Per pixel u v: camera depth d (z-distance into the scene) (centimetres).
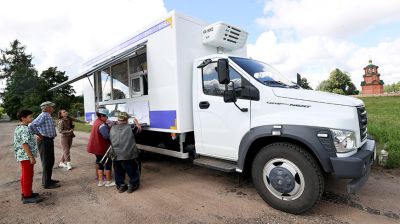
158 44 543
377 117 1321
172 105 516
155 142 617
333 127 346
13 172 723
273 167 387
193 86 511
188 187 511
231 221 364
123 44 672
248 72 439
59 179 619
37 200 473
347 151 343
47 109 564
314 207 394
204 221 368
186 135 533
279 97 393
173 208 416
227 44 562
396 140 728
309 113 368
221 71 411
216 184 521
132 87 648
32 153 484
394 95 3309
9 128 2827
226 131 455
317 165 357
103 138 544
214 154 480
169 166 677
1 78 6494
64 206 453
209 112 480
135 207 429
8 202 485
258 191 408
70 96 4538
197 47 540
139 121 622
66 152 712
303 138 356
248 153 430
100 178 554
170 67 515
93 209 433
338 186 473
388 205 392
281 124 380
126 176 619
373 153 385
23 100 4897
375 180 498
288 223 351
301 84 583
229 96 424
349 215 366
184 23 516
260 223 355
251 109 418
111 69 734
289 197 376
